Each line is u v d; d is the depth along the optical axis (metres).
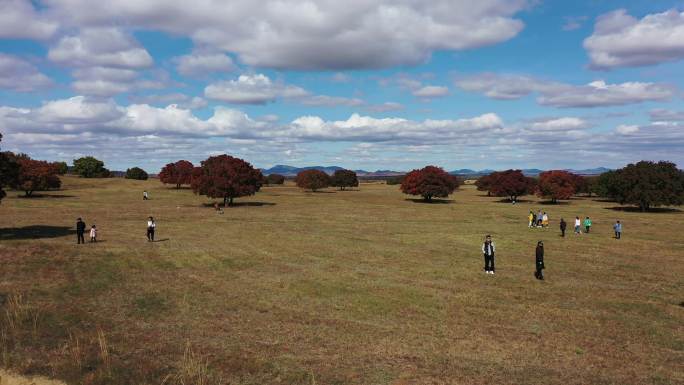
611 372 14.38
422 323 19.08
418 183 96.94
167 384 12.85
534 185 102.75
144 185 126.00
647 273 29.45
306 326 18.42
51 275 25.31
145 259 30.20
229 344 16.28
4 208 65.62
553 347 16.53
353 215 67.00
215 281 25.67
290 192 125.94
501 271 29.69
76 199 85.19
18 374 13.49
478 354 15.74
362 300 22.23
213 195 75.44
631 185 77.88
